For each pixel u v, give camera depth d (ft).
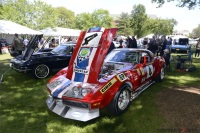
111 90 10.87
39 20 84.58
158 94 15.75
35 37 22.16
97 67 11.09
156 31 151.02
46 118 11.63
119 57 16.14
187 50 55.83
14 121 11.26
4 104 13.92
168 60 26.30
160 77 19.51
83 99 9.88
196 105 13.23
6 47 52.21
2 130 10.26
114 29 11.59
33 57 21.57
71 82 11.41
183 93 16.02
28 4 85.25
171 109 12.64
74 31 86.53
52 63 22.03
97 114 10.46
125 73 12.52
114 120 11.30
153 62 17.57
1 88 17.85
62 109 10.76
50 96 11.78
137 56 15.72
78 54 12.11
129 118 11.52
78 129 10.36
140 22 150.92
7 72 24.62
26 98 15.21
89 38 12.18
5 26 50.37
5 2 96.78
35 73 21.09
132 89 13.08
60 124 10.89
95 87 10.40
